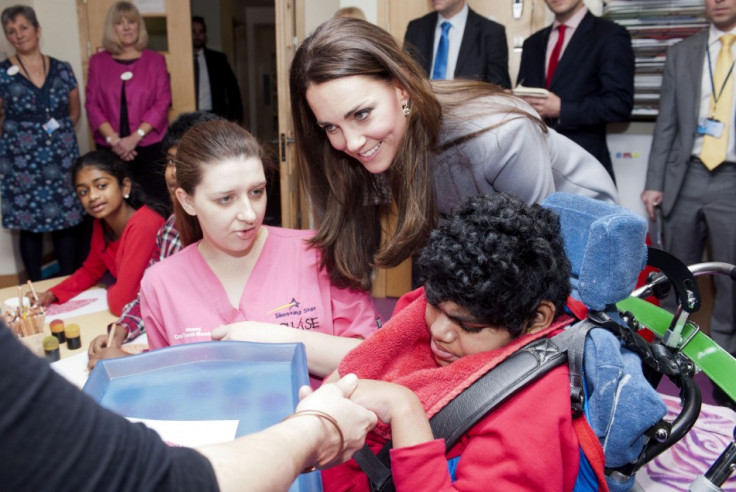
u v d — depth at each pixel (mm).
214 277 1183
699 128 2520
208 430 715
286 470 516
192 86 4031
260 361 879
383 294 3395
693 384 826
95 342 1440
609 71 2506
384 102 1014
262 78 8273
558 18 2639
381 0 3191
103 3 3887
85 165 1789
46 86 3354
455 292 687
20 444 368
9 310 1528
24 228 3473
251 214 1049
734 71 2402
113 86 3537
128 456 413
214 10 6887
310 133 1183
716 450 1078
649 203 2703
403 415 693
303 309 1195
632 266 748
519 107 1216
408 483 644
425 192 1125
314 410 604
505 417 659
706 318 2748
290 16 3041
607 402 707
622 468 776
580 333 725
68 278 1979
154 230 1723
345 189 1198
